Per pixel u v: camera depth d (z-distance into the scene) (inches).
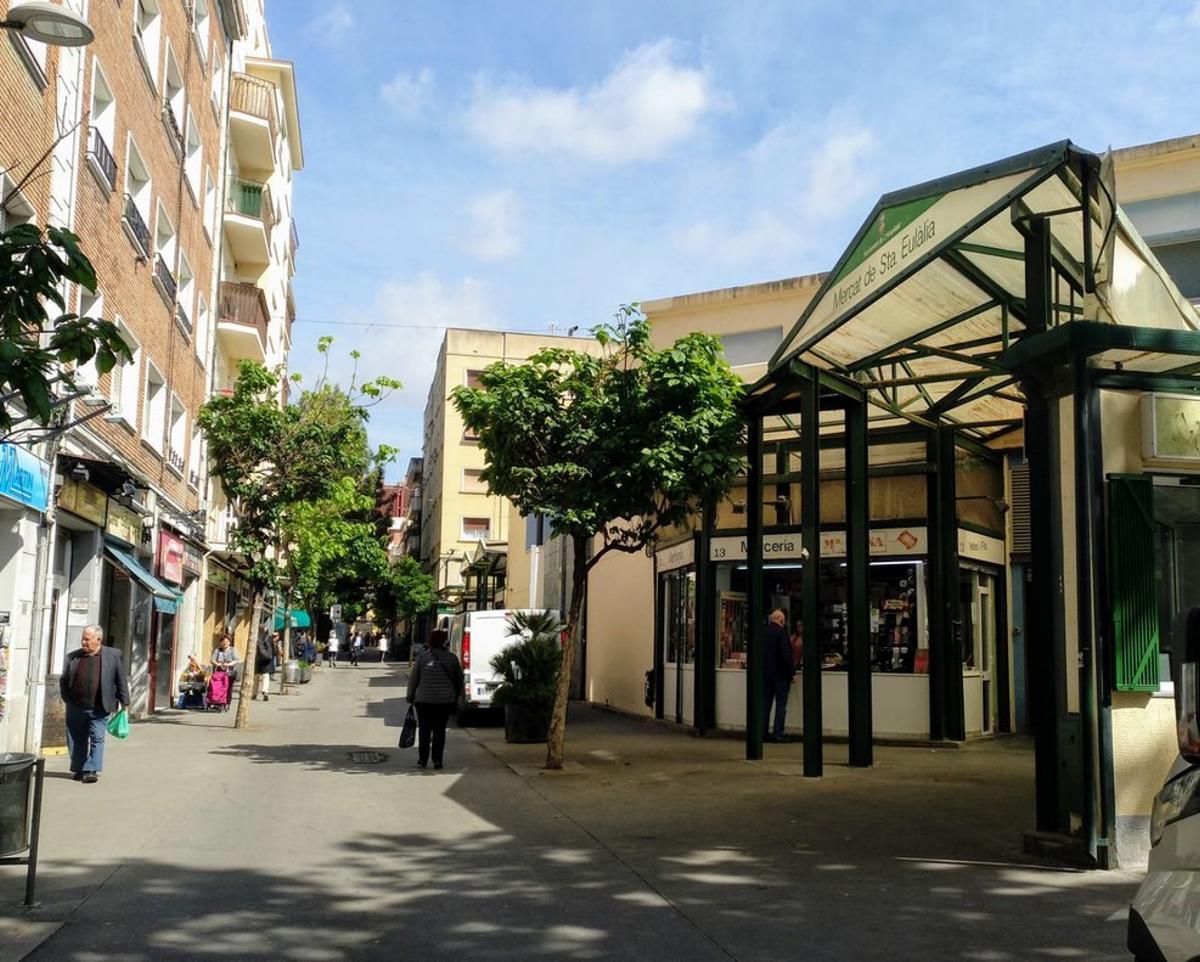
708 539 700.7
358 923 250.2
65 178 583.5
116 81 702.5
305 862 315.0
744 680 687.7
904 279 371.2
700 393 491.2
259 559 792.9
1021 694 687.7
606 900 270.5
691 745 644.1
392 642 3080.7
